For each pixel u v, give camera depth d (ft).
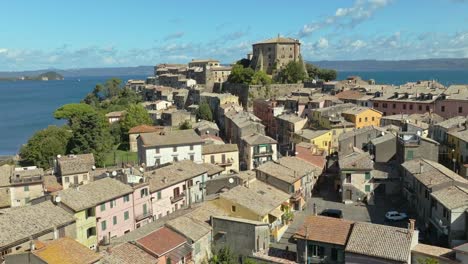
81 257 157.38
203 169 303.68
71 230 204.95
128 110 558.56
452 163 310.65
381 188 292.20
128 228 243.81
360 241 172.86
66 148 456.86
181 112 589.73
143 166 317.63
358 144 359.66
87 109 637.71
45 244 164.25
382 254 164.66
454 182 228.43
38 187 317.01
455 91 462.19
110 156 473.67
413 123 376.07
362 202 289.33
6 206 293.64
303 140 408.05
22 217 192.65
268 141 387.55
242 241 195.42
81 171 337.93
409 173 271.08
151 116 616.39
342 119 436.76
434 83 592.19
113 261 161.99
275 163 291.38
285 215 243.60
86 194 224.12
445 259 162.81
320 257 182.39
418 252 168.25
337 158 342.64
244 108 640.17
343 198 292.20
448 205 204.33
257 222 197.16
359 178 290.97
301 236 184.96
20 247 177.88
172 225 190.29
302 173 283.18
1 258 158.40
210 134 465.88
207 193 283.18
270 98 608.60
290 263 182.39
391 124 405.39
